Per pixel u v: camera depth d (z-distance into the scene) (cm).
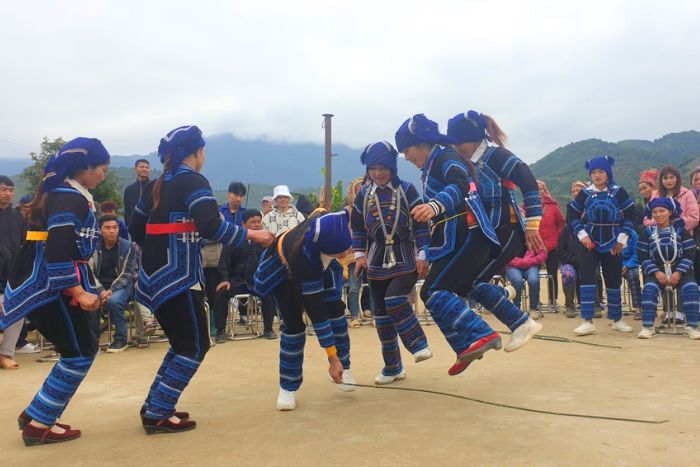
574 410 388
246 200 861
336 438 343
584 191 741
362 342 717
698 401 407
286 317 409
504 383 472
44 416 345
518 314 421
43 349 733
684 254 713
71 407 434
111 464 311
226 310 759
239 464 305
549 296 1002
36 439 344
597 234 729
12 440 358
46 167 355
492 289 423
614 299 757
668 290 738
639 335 700
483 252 410
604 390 441
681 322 809
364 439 339
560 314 955
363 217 494
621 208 726
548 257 990
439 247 413
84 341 357
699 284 748
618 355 589
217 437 352
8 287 350
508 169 428
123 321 711
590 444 319
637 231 903
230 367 578
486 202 428
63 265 333
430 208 372
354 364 581
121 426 383
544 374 501
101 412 420
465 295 433
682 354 593
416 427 360
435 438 337
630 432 339
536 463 293
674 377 485
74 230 341
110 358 654
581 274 737
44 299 341
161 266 365
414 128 422
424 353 455
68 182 356
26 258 351
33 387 521
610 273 751
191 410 414
